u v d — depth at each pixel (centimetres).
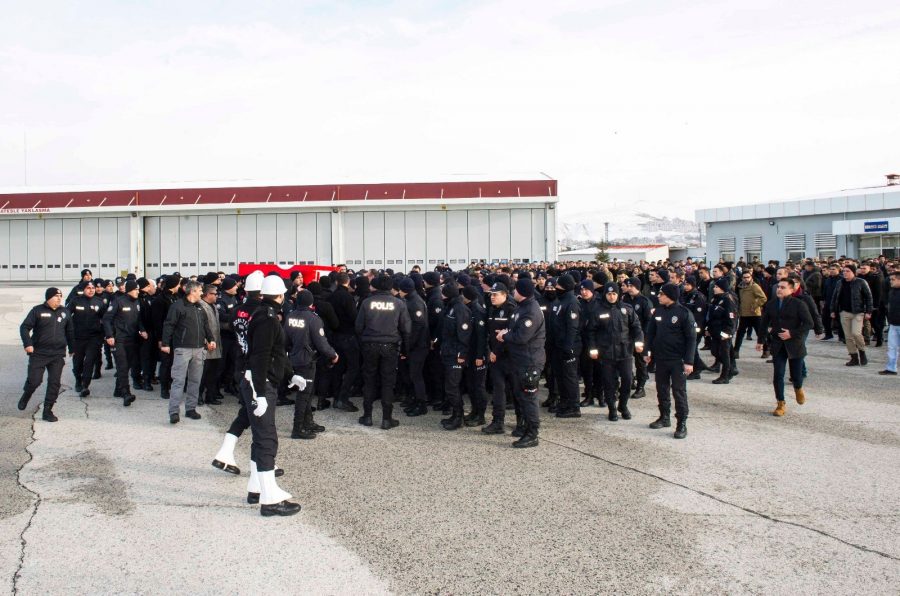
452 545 436
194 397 828
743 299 1237
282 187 2925
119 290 1153
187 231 2923
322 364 887
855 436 726
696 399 947
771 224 3475
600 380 912
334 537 450
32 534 454
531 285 686
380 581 384
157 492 546
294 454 664
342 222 2859
